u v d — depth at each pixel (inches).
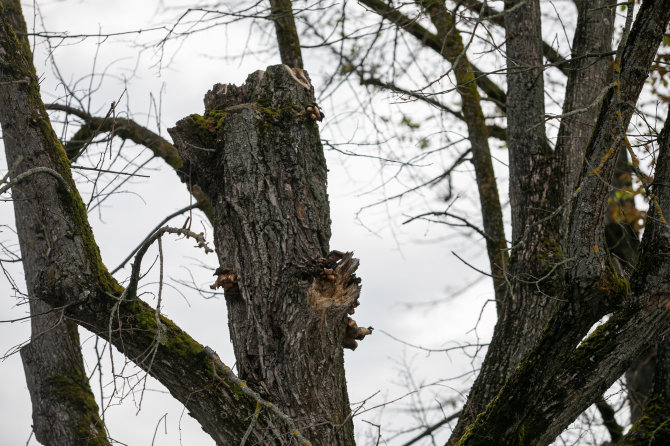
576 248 287.9
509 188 437.4
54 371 423.5
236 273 335.9
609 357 300.4
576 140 411.2
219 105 370.6
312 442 313.3
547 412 298.4
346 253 327.3
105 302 313.9
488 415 302.4
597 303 285.7
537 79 437.1
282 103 359.3
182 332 322.3
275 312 324.5
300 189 344.8
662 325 301.7
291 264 327.6
